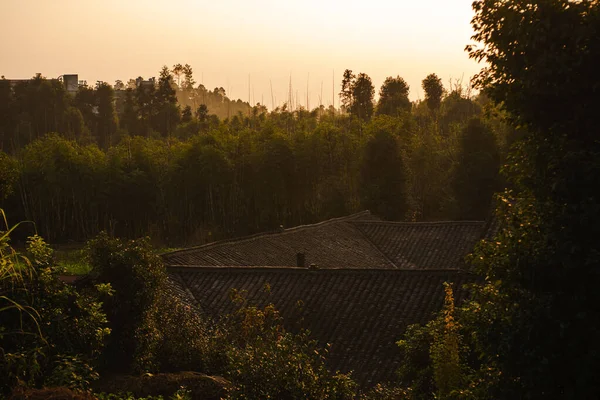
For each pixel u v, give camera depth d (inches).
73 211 1903.3
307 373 409.4
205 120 3154.5
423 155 2076.8
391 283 700.7
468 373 406.0
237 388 405.7
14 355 350.9
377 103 3191.4
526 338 298.0
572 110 318.0
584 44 305.7
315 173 1873.8
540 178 320.2
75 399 334.6
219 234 1830.7
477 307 361.7
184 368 564.1
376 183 1887.3
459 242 1155.9
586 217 286.2
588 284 292.5
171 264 850.1
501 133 2034.9
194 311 692.1
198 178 1865.2
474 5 332.5
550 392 299.0
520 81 324.5
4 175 1733.5
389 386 559.2
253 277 761.0
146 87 3804.1
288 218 1882.4
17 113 3056.1
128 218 1920.5
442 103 3068.4
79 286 550.3
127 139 2052.2
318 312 678.5
